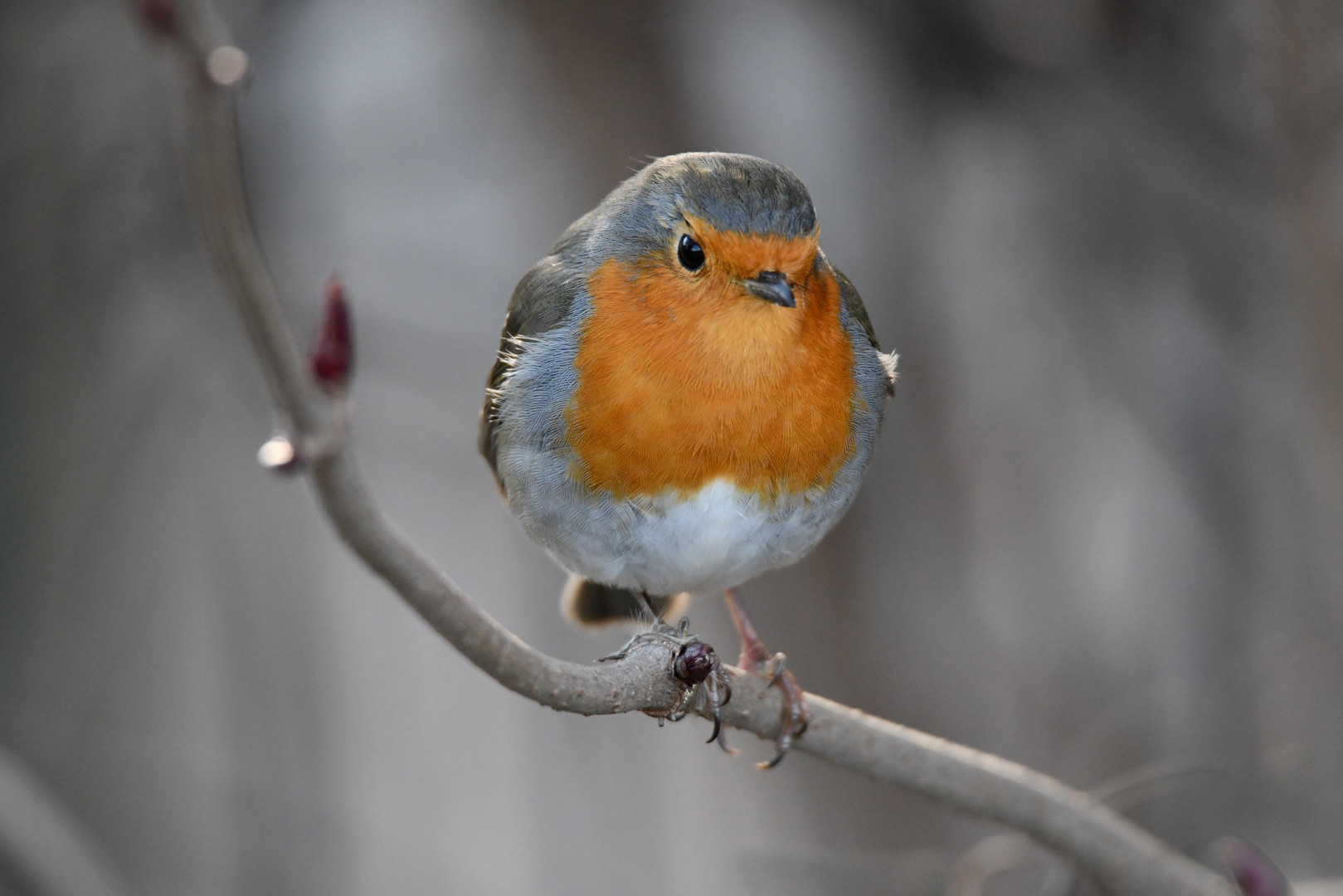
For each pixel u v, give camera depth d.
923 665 12.36
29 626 12.55
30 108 12.12
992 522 12.66
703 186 6.81
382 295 13.77
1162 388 12.36
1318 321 10.57
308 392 4.18
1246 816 10.95
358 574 15.03
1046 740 12.12
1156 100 11.62
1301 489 12.00
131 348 12.69
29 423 12.53
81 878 9.12
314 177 12.96
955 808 7.08
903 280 12.41
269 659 12.89
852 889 11.09
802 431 7.02
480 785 14.28
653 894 13.05
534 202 13.52
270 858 12.39
